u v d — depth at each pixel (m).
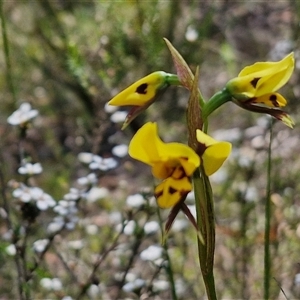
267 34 1.81
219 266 1.08
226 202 1.19
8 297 1.07
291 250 1.07
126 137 1.47
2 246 1.00
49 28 1.61
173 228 1.08
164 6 1.53
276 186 1.13
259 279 1.06
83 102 1.50
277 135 1.26
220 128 1.55
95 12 1.58
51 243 1.01
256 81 0.90
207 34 1.65
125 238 1.12
